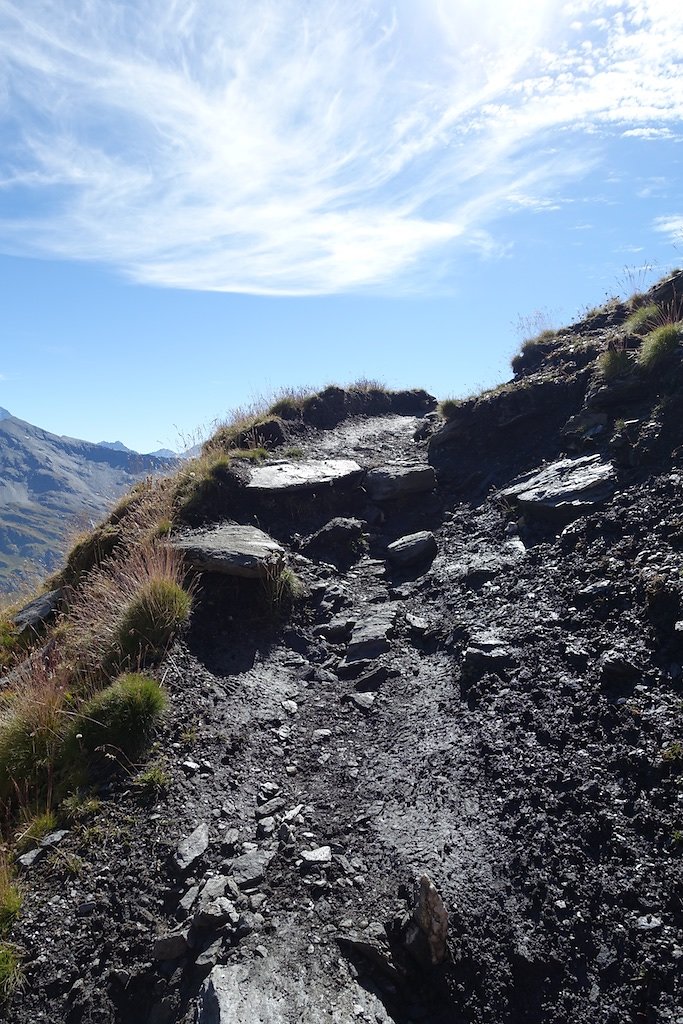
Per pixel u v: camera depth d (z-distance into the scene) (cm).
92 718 538
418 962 360
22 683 655
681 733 423
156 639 639
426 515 934
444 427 1095
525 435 977
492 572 707
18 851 457
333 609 757
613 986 323
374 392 1498
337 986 343
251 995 334
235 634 690
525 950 348
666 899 347
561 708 489
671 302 1002
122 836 454
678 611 507
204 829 461
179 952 376
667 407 762
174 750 527
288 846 445
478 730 507
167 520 857
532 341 1257
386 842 438
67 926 398
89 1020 352
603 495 714
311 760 536
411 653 656
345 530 898
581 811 408
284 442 1187
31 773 526
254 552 745
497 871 392
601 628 549
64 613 832
